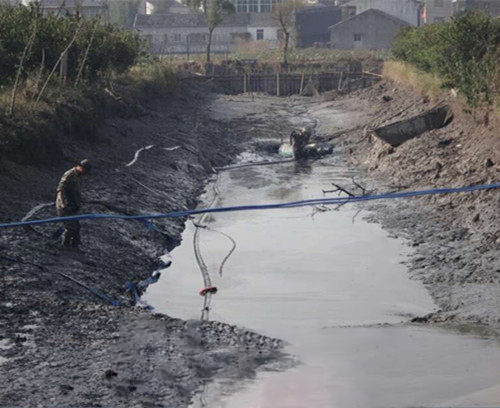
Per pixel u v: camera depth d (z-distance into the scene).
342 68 76.44
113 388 12.66
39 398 12.16
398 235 23.95
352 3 122.50
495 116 30.00
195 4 94.19
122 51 46.28
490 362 13.75
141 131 37.50
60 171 26.52
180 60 86.81
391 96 52.16
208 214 27.42
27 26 34.44
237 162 38.97
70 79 36.91
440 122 34.91
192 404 12.35
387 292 19.14
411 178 30.45
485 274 19.59
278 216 26.89
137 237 22.83
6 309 15.73
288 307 18.14
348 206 27.86
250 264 21.56
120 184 27.55
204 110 53.88
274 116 53.72
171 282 20.03
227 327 16.00
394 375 13.30
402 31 62.88
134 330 15.35
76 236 19.95
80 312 16.08
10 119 26.14
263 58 92.19
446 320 17.00
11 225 16.08
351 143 41.88
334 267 21.20
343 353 14.63
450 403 11.87
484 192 25.05
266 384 13.09
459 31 37.44
